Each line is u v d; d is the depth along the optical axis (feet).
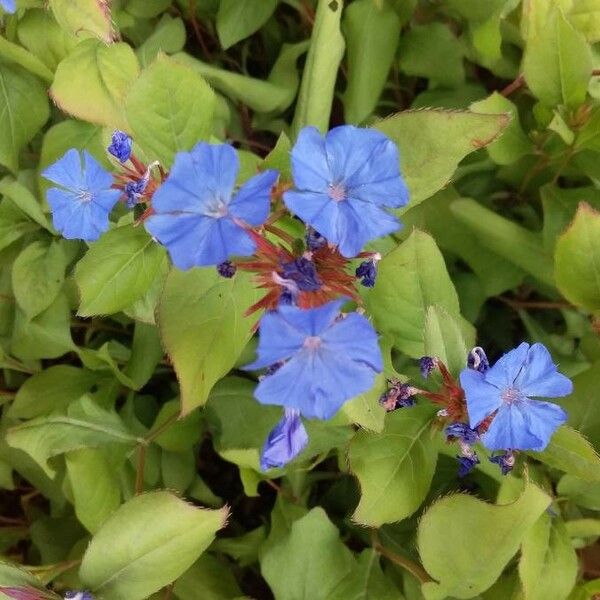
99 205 0.57
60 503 0.83
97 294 0.64
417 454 0.66
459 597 0.65
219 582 0.76
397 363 0.77
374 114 0.93
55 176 0.58
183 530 0.63
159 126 0.63
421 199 0.63
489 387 0.56
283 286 0.50
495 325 0.90
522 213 0.89
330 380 0.46
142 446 0.75
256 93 0.85
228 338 0.60
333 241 0.48
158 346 0.79
